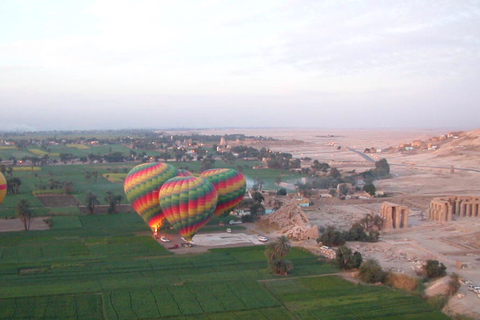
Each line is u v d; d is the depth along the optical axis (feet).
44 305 246.47
